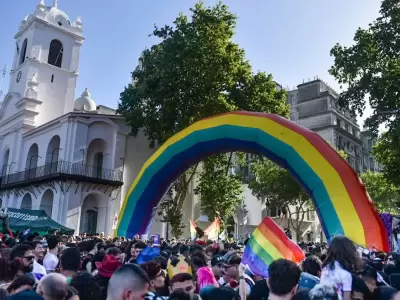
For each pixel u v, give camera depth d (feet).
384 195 143.95
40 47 128.26
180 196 95.61
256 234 18.97
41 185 104.63
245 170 142.20
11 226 61.93
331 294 10.85
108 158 105.40
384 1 70.95
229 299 14.65
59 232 67.62
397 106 67.92
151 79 89.20
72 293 11.58
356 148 208.54
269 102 93.04
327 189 26.99
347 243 13.42
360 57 71.56
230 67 88.02
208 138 34.37
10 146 126.62
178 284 14.87
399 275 18.79
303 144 28.68
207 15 90.89
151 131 94.43
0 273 15.67
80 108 126.11
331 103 193.36
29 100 121.49
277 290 11.00
